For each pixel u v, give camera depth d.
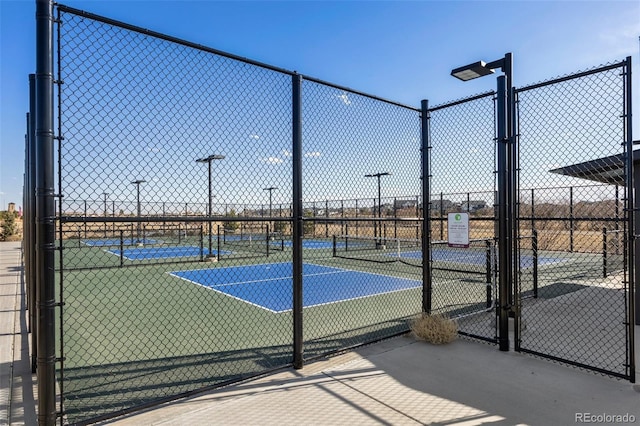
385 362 4.13
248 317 6.40
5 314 6.68
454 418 2.91
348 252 18.53
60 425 2.73
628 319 3.67
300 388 3.48
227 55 3.66
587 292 8.05
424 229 5.40
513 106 4.57
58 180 2.71
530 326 5.54
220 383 3.53
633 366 3.54
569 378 3.67
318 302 7.57
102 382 3.75
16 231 32.50
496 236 5.36
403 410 3.05
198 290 8.98
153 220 3.13
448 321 5.01
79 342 5.10
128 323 6.08
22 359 4.38
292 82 4.08
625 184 3.62
